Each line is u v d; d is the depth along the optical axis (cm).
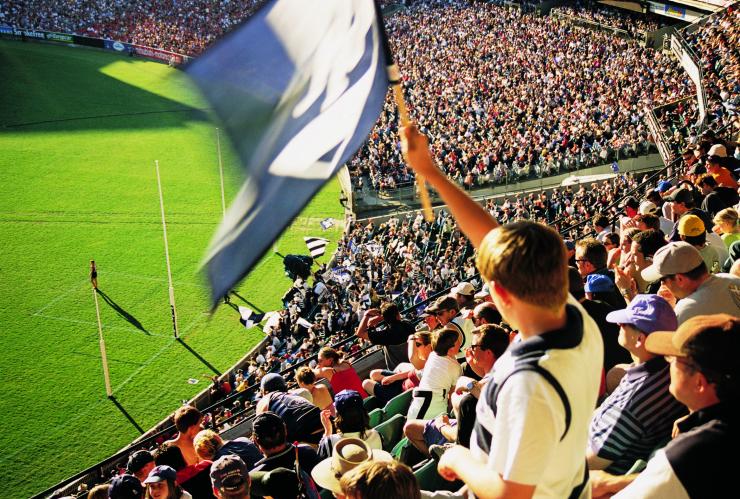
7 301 4172
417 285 3791
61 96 8038
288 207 488
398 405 1166
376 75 545
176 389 3450
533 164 5478
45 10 10200
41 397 3353
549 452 351
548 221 4472
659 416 570
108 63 9344
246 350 3766
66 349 3728
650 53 7044
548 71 6988
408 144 450
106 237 5022
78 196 5656
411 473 417
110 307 4144
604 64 6894
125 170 6184
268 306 4241
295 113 542
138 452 1121
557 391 353
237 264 473
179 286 4381
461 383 708
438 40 8325
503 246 370
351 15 568
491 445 368
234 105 562
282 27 573
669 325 585
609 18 8306
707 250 992
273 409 1078
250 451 1023
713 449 395
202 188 5862
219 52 575
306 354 3152
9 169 6112
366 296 3531
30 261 4659
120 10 10325
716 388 405
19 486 2847
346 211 5497
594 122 5741
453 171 5575
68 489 2719
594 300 881
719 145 1659
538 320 372
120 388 3428
